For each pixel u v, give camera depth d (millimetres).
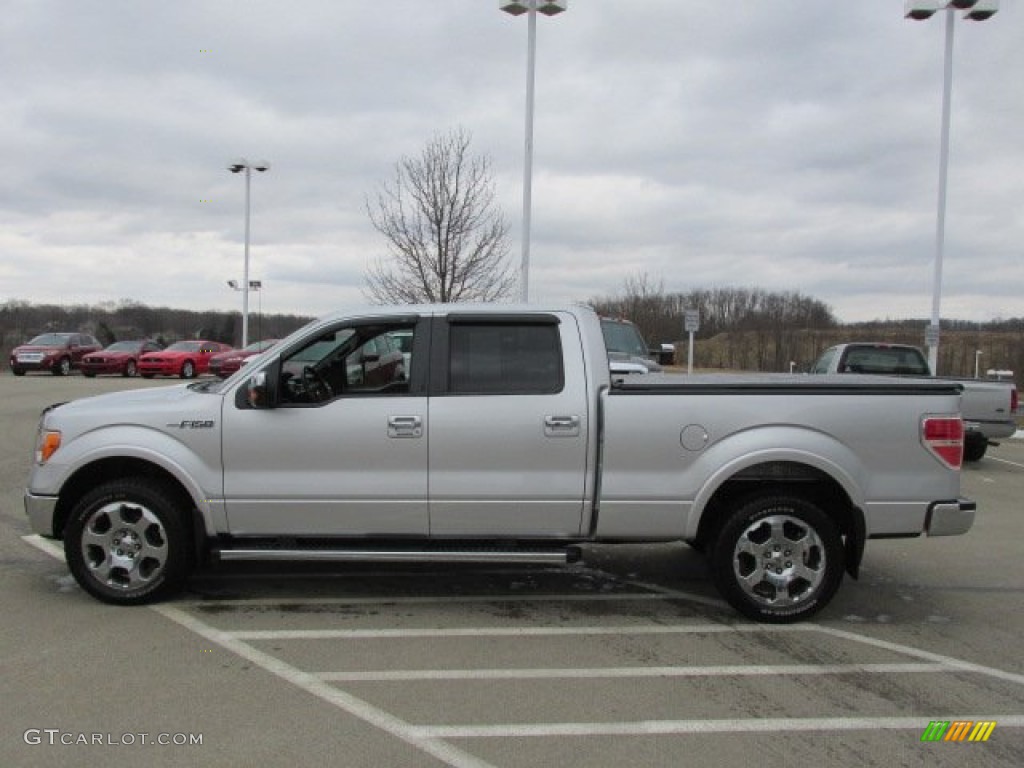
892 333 42906
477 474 4797
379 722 3527
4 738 3326
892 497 4781
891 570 6129
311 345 4879
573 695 3840
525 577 5848
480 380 4859
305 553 4797
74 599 5086
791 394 4789
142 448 4812
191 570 5121
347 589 5488
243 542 4953
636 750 3316
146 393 5242
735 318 53375
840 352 13219
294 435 4797
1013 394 11656
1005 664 4293
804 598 4789
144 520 4887
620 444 4754
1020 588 5691
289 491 4805
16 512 7477
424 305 5031
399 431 4770
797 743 3398
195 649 4320
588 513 4828
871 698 3852
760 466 4781
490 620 4902
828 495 4973
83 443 4855
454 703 3729
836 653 4418
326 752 3260
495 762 3205
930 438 4785
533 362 4895
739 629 4785
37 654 4207
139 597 4926
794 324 48875
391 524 4840
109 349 30578
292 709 3637
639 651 4418
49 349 30266
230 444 4812
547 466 4797
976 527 7695
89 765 3133
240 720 3521
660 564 6246
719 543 4801
